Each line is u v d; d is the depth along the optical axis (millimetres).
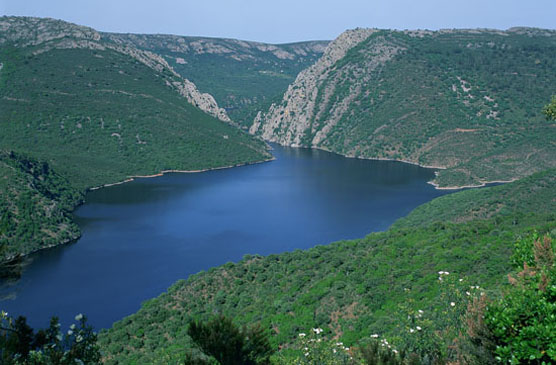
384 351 21203
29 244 120125
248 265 84438
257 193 189875
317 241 127938
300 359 26703
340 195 183500
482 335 20703
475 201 137000
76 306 89000
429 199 174000
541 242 26844
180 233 135750
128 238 131125
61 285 98812
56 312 86375
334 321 53312
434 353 24297
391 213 154625
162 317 70312
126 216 154000
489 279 49781
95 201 174375
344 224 143125
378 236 89062
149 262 112625
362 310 53781
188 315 69062
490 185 194375
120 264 111312
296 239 129750
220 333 20062
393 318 46281
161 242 127500
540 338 17969
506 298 20938
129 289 97062
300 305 59688
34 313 85812
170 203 172625
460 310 29172
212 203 172750
